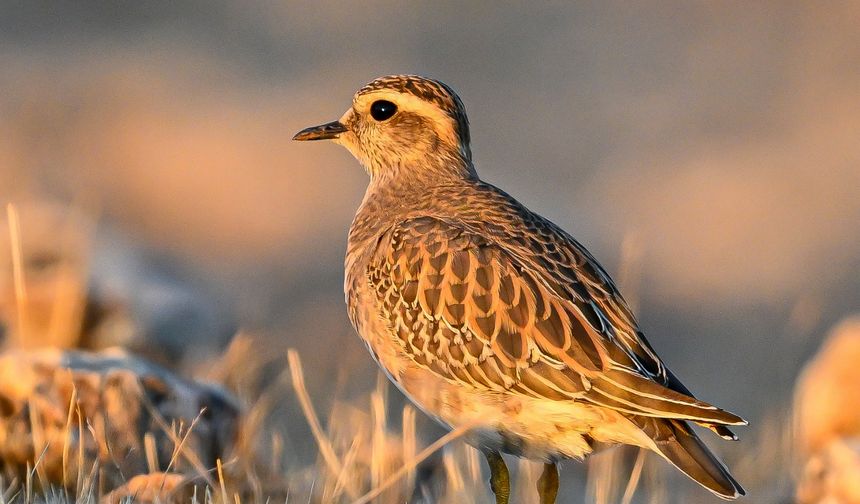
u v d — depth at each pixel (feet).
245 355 37.83
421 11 114.21
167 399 29.01
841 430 37.35
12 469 28.19
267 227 71.87
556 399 25.59
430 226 27.35
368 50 108.58
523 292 25.99
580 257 26.94
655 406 24.93
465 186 28.86
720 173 86.12
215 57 103.65
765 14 111.14
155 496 25.99
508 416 26.17
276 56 105.40
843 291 69.26
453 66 107.14
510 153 91.30
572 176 87.10
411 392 27.27
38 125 83.76
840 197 83.61
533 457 26.68
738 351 58.03
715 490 24.61
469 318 26.12
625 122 96.89
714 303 66.18
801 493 32.32
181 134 82.53
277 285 61.87
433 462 32.48
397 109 30.14
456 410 26.68
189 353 40.91
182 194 74.02
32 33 106.22
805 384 38.65
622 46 109.19
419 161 29.96
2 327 38.75
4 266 40.98
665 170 87.15
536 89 103.24
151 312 40.63
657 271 69.41
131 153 79.71
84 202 66.23
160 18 111.14
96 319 39.83
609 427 25.76
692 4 113.19
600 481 31.81
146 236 67.87
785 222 79.51
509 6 114.11
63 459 27.58
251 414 30.60
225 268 62.23
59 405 28.30
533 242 26.86
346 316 56.29
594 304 26.09
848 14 110.42
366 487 30.66
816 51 106.32
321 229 72.43
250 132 84.48
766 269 72.69
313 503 28.71
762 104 99.60
